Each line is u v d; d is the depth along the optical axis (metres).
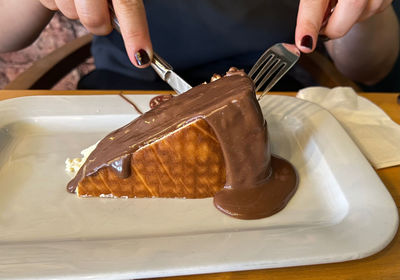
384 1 0.50
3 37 0.63
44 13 0.60
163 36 0.60
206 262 0.32
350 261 0.34
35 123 0.46
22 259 0.32
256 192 0.40
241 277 0.33
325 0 0.42
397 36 0.70
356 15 0.44
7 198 0.39
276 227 0.37
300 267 0.34
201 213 0.38
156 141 0.37
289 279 0.33
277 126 0.47
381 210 0.36
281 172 0.41
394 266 0.34
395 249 0.35
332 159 0.41
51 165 0.43
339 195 0.39
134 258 0.32
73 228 0.37
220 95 0.38
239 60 0.64
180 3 0.58
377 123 0.48
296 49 0.42
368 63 0.69
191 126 0.37
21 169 0.42
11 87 0.55
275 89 0.63
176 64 0.63
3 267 0.31
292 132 0.47
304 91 0.52
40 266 0.31
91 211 0.38
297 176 0.42
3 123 0.45
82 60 0.66
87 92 0.51
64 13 0.44
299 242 0.34
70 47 0.64
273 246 0.33
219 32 0.60
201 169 0.39
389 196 0.37
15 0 0.59
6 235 0.36
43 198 0.39
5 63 0.85
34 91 0.51
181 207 0.39
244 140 0.38
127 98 0.49
